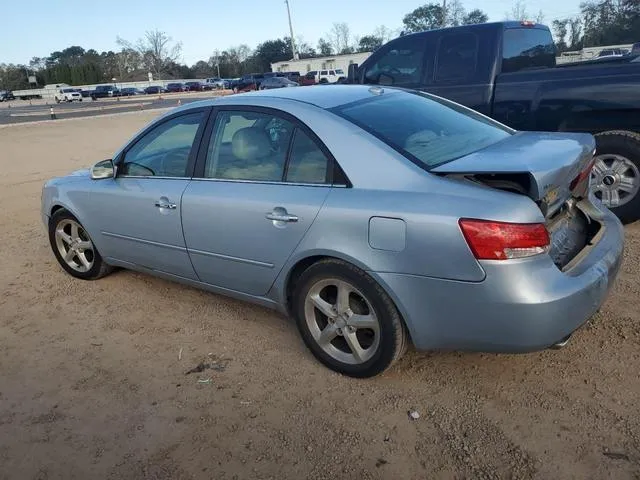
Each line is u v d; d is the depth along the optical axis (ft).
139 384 10.94
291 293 11.34
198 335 12.80
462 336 9.07
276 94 12.01
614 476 7.88
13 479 8.60
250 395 10.36
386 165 9.67
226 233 11.60
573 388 9.84
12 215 25.40
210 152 12.26
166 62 316.60
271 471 8.45
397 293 9.29
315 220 10.05
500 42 19.88
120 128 70.38
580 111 17.76
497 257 8.35
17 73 337.31
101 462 8.86
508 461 8.30
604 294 9.59
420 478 8.12
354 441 8.95
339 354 10.73
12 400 10.66
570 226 10.60
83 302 15.02
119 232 14.29
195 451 8.97
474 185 8.93
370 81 23.30
